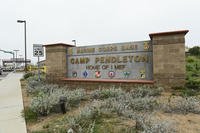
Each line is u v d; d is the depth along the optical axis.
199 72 12.55
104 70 12.15
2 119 6.96
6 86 17.11
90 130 5.00
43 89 12.33
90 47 12.77
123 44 11.49
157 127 4.61
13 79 24.80
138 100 7.41
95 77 12.49
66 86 13.02
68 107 7.71
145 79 10.73
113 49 11.84
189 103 6.85
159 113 6.59
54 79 14.04
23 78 24.70
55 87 12.86
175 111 6.65
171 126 5.02
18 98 10.91
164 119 5.86
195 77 11.01
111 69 11.88
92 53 12.67
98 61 12.40
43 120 6.72
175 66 9.61
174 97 8.34
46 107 7.16
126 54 11.38
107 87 11.59
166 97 8.51
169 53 9.73
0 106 9.09
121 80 11.19
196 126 5.37
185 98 7.59
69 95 8.57
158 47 9.99
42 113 7.16
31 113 7.50
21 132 5.64
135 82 10.59
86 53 12.94
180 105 6.80
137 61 11.01
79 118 5.80
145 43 10.79
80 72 13.19
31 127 6.10
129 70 11.25
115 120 5.79
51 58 14.24
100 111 6.34
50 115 7.21
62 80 13.55
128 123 5.54
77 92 9.57
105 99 8.33
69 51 13.73
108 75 11.98
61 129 5.42
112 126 5.32
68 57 13.78
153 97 8.22
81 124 5.51
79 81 12.77
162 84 9.85
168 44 9.76
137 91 9.23
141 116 5.63
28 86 14.13
